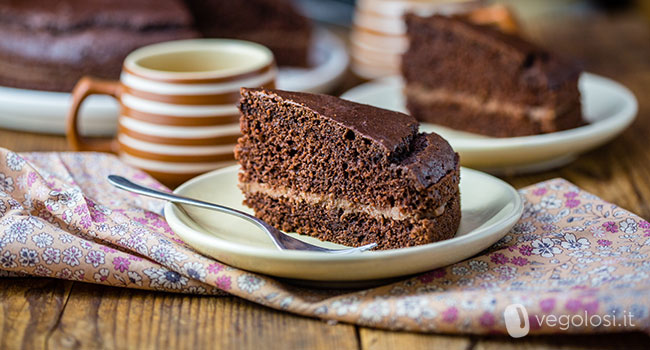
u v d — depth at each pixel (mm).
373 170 707
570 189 755
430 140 718
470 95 914
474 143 811
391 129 711
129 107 807
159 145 802
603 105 906
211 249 682
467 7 987
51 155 786
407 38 929
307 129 720
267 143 734
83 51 934
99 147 838
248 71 803
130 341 661
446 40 914
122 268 691
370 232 718
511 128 899
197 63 840
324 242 732
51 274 695
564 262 686
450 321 652
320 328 669
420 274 686
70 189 727
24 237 695
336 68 984
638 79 1020
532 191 759
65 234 698
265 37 1048
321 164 722
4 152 734
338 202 724
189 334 666
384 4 1024
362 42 1051
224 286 680
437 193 697
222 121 800
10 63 944
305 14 1055
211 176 766
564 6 1335
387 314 660
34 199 723
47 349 655
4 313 679
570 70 885
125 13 946
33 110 883
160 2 978
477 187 750
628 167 843
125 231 704
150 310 683
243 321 674
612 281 660
